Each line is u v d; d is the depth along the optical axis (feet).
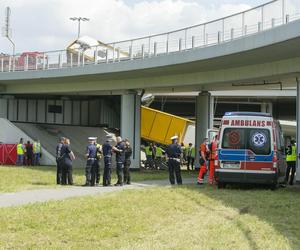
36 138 148.87
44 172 94.58
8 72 140.77
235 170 65.31
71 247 29.17
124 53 112.16
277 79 95.96
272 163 64.95
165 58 101.24
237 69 98.68
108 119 180.24
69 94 150.41
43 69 131.34
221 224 36.96
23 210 41.73
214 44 89.97
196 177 94.99
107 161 70.90
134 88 122.83
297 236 33.14
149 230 34.60
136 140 123.85
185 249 28.55
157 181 80.79
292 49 78.69
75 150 148.15
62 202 47.42
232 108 191.31
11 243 29.76
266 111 177.88
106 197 52.16
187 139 147.23
